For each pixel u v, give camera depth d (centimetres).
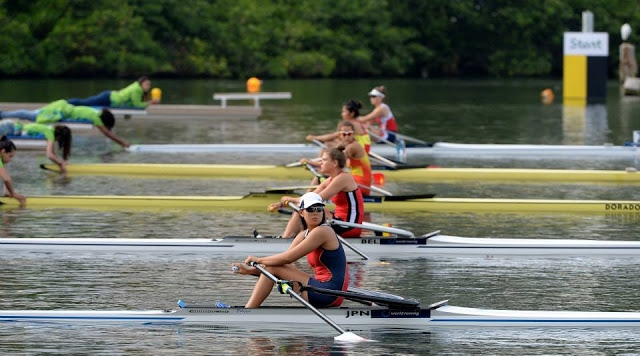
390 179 8056
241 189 7362
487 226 5978
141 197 6550
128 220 6041
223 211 6419
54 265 4900
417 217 6272
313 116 13825
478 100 17862
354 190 5191
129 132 11206
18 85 19500
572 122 13188
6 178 6394
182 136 10844
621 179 7988
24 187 7250
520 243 5294
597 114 14512
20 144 9350
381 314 3925
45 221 5959
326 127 12119
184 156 9156
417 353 3606
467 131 12088
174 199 6538
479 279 4703
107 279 4625
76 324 3916
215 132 11362
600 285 4591
